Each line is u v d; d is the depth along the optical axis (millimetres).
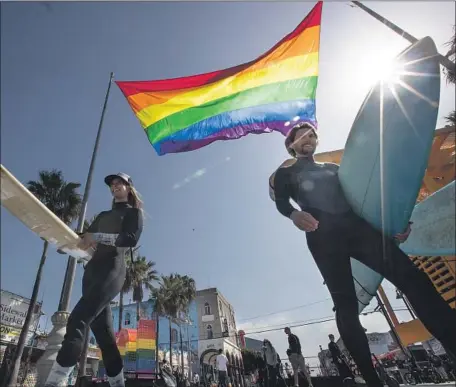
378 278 2361
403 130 1396
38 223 1185
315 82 3279
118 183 1915
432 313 1202
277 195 1912
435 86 1311
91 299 1394
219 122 3537
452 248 1721
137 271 20609
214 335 33656
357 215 1607
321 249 1619
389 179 1436
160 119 3834
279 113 3293
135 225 1727
